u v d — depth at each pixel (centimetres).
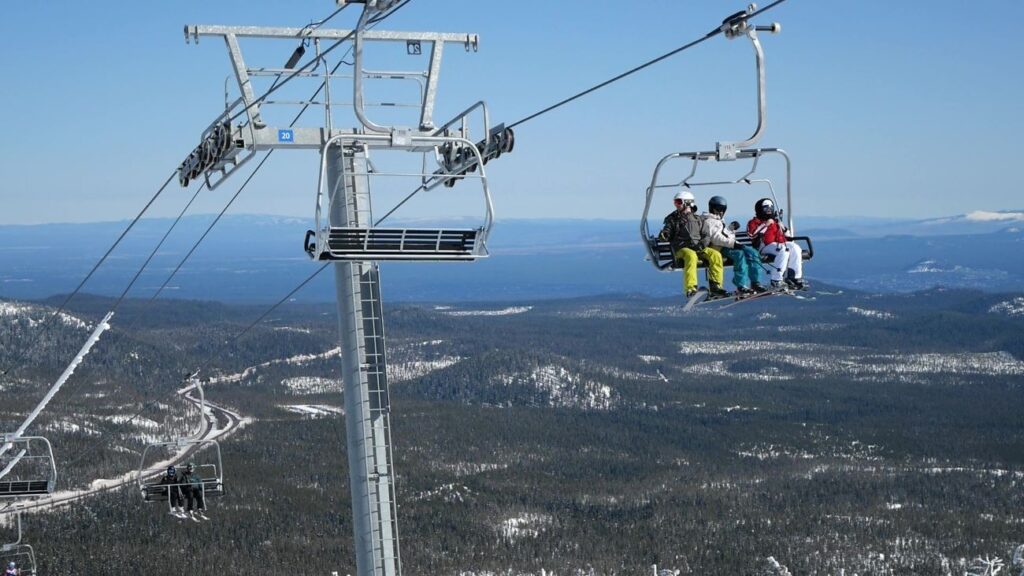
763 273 2164
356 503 2392
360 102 2008
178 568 16088
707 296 2145
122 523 17950
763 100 1981
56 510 18512
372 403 2375
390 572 2366
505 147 2494
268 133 2408
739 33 1953
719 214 2170
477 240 1973
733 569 18712
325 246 1914
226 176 2550
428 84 2533
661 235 2167
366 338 2377
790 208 2156
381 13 1948
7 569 5444
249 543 17775
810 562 19125
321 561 16838
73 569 15825
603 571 18225
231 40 2408
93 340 4291
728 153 2012
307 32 2459
